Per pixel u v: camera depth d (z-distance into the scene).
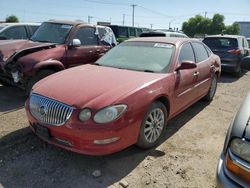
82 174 3.26
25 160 3.52
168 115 4.16
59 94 3.38
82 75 3.95
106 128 3.06
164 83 3.87
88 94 3.30
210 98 6.29
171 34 11.24
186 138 4.32
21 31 9.20
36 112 3.48
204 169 3.45
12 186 3.01
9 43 6.36
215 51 10.34
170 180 3.21
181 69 4.29
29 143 3.93
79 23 6.76
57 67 5.84
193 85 4.87
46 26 6.90
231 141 2.10
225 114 5.58
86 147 3.11
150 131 3.72
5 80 5.92
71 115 3.13
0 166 3.37
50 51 5.84
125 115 3.21
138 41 5.01
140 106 3.39
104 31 7.41
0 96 6.11
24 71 5.38
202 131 4.63
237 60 10.12
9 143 3.89
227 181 2.05
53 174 3.24
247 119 2.15
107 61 4.73
